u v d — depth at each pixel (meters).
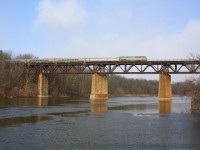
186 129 39.84
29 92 129.38
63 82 163.50
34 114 57.72
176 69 111.88
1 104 82.69
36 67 132.38
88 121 47.88
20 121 47.19
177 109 71.94
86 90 183.62
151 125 43.44
